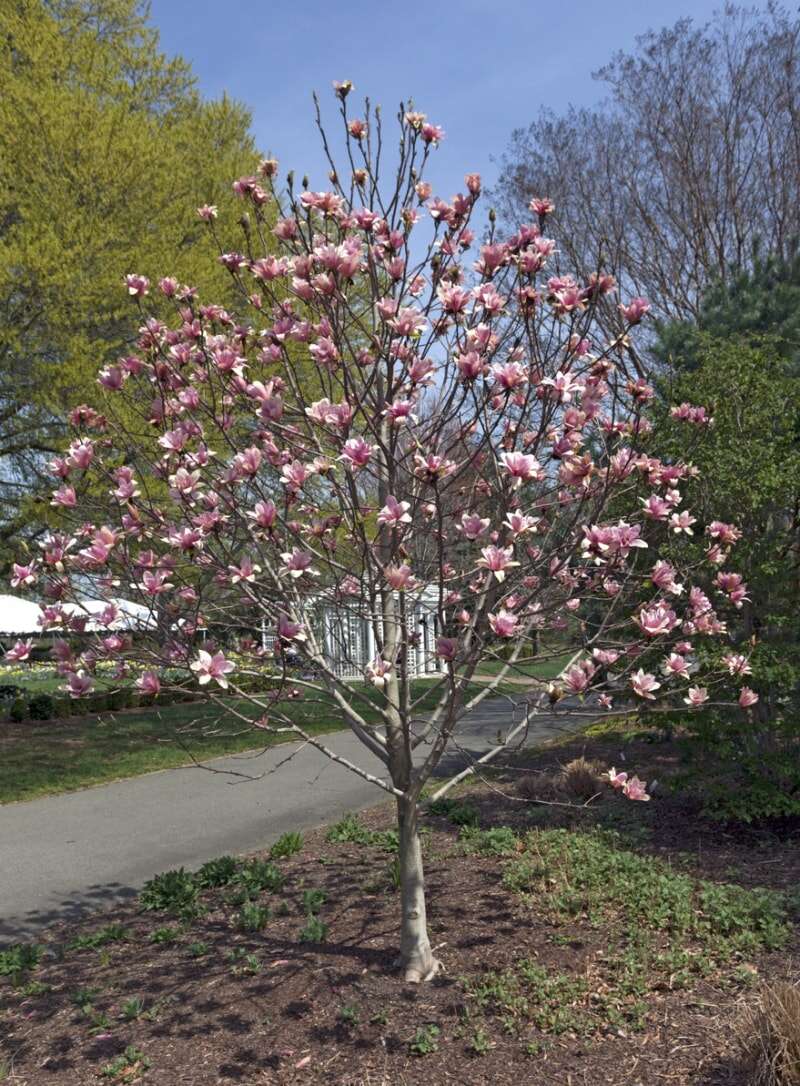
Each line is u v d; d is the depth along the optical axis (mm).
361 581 3883
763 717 6805
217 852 6980
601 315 13133
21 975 4559
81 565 3934
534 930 4586
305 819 7973
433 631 4285
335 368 3914
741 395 7062
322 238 4246
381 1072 3447
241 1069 3520
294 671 4105
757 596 6605
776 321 10031
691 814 6801
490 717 14562
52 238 11391
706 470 6605
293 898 5461
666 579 3932
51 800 9273
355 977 4180
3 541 12852
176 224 13078
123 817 8359
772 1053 3170
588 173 16891
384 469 4266
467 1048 3561
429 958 4191
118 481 3938
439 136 4176
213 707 16938
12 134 12055
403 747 4184
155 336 4254
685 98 16609
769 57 16188
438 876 5586
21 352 11727
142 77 15500
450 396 3723
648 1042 3523
